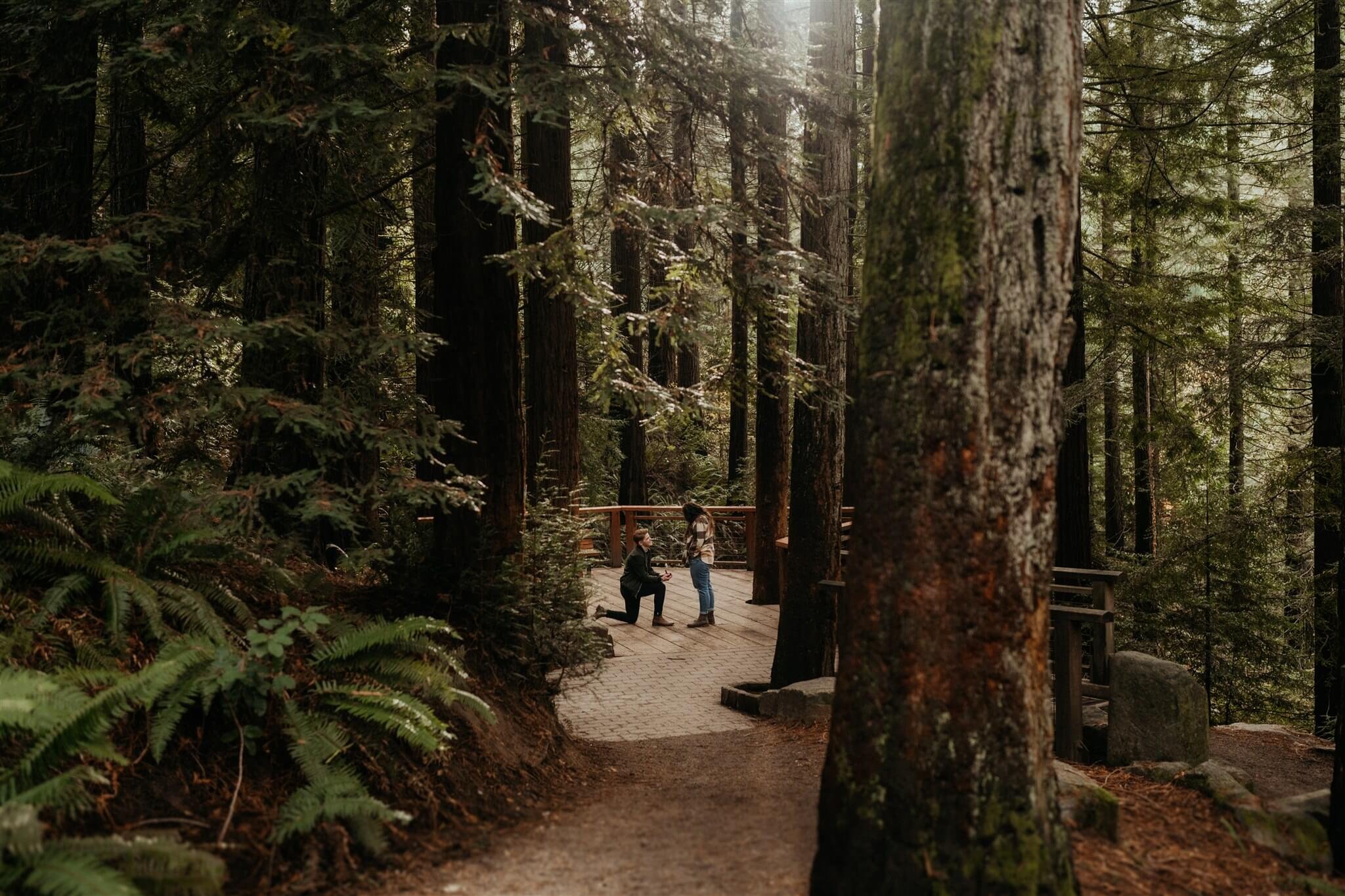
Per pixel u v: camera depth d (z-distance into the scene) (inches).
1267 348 432.5
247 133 228.1
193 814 156.6
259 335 194.7
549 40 240.7
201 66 224.1
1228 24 436.5
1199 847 174.6
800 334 357.1
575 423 439.5
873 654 141.0
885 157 145.5
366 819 160.9
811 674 354.6
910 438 138.4
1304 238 434.9
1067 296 142.7
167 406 191.0
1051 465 141.7
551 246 211.8
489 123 209.9
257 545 222.7
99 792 150.1
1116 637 450.6
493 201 192.7
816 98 249.3
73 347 197.9
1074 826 171.0
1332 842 189.5
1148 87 421.1
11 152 235.9
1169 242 530.3
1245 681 453.7
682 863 163.3
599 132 335.9
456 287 249.4
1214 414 470.0
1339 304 424.2
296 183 245.6
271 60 204.8
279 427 185.6
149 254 215.5
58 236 200.8
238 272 266.7
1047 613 142.3
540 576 270.5
